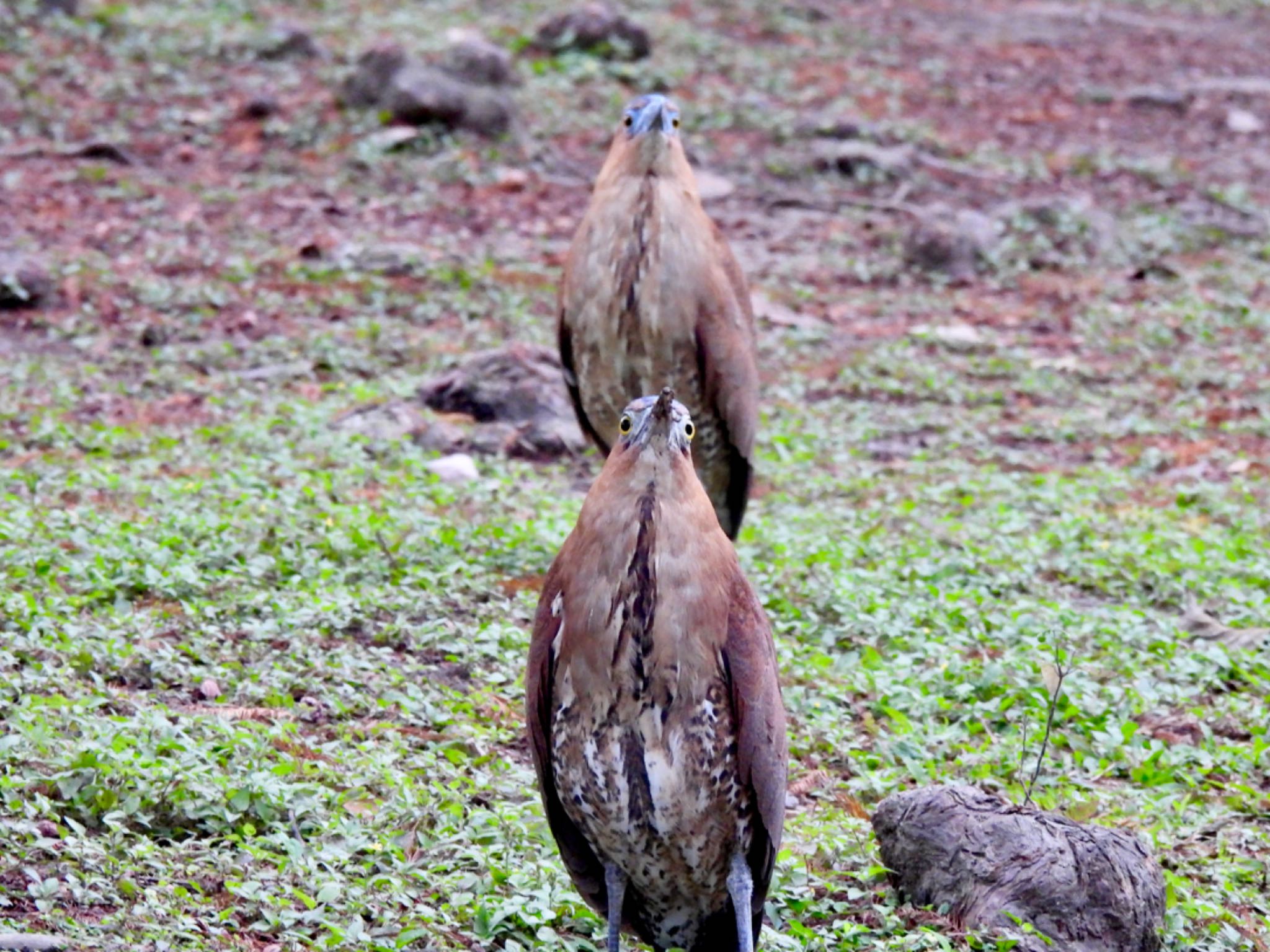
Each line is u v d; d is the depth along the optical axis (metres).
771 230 24.77
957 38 35.47
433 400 17.22
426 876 8.04
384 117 25.89
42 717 8.88
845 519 15.02
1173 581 13.63
